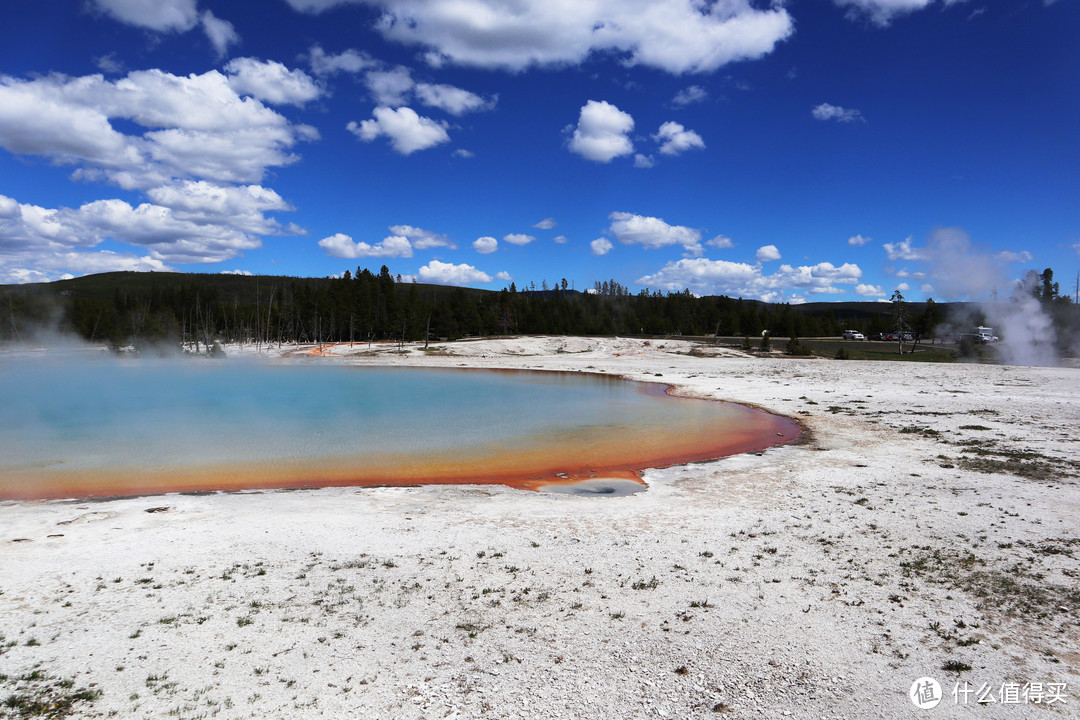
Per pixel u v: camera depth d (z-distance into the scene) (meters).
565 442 24.97
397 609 9.59
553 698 7.26
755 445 24.27
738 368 58.62
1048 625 8.89
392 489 17.23
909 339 96.75
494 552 12.09
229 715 6.89
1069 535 12.58
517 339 88.44
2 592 10.01
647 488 17.61
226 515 14.46
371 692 7.36
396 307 108.25
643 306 143.25
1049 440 22.83
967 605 9.59
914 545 12.27
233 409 34.41
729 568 11.26
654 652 8.31
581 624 9.12
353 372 60.88
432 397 40.66
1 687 7.37
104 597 9.88
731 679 7.66
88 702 7.09
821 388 41.72
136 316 91.19
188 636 8.66
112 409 34.31
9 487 17.61
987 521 13.59
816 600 9.88
